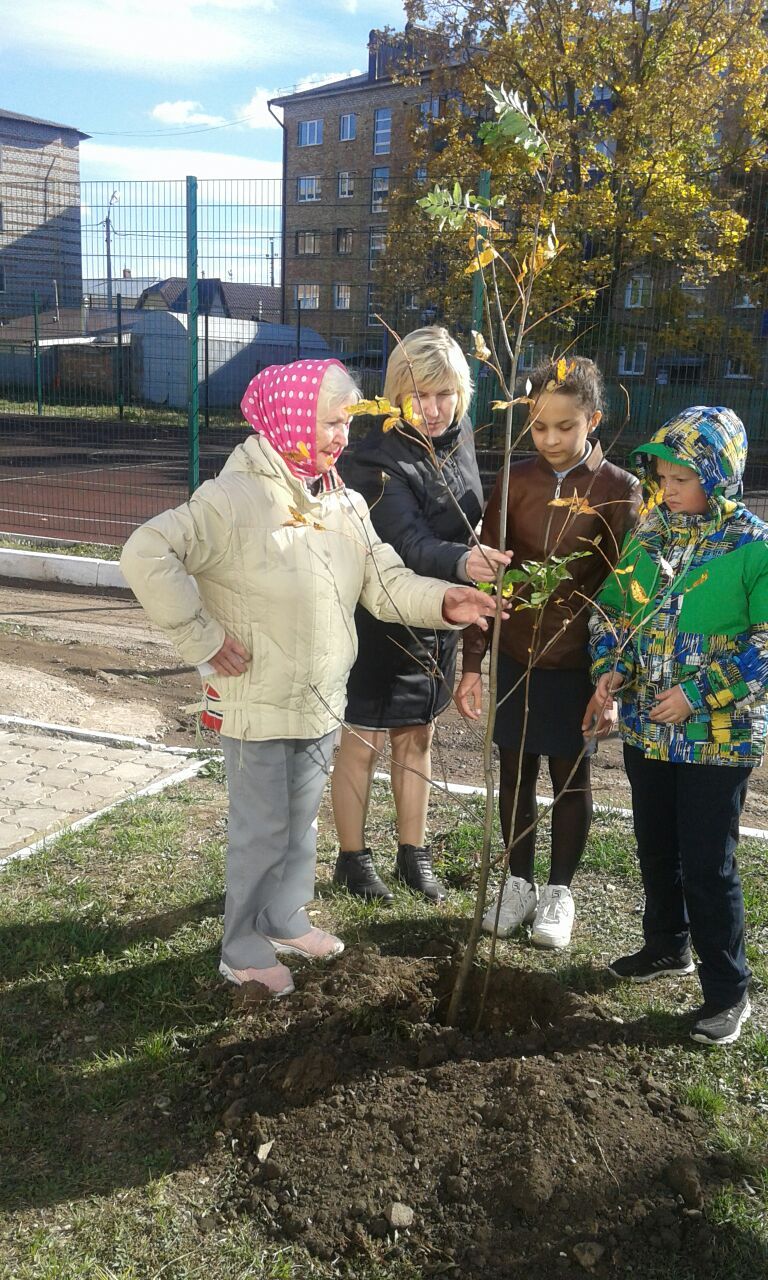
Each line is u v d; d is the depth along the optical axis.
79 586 9.73
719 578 2.70
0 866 3.93
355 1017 2.83
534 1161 2.26
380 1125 2.42
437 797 4.71
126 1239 2.21
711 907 2.82
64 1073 2.76
